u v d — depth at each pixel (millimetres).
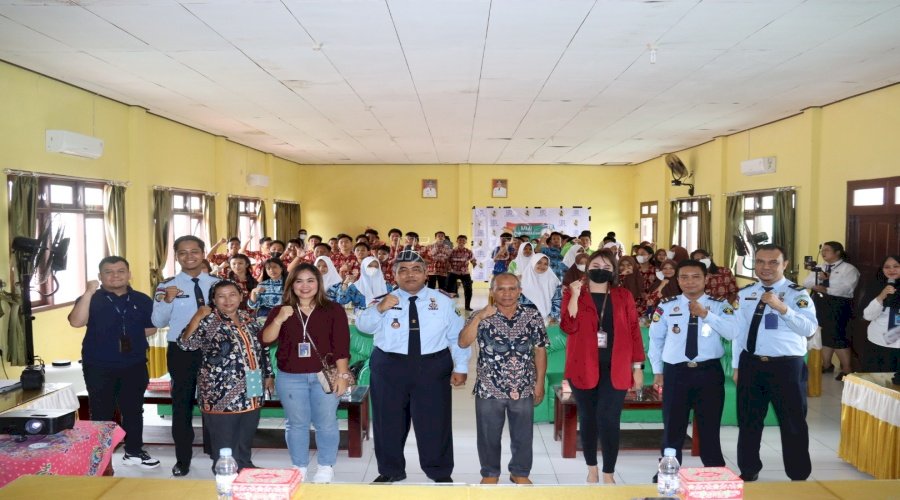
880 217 7320
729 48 5645
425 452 3814
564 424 4789
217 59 6039
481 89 7496
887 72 6535
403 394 3826
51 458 2922
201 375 3807
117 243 7973
